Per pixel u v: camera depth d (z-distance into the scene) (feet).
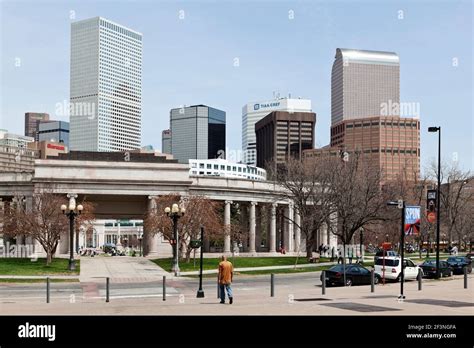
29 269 193.77
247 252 341.41
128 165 279.69
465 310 82.48
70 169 274.77
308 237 252.42
